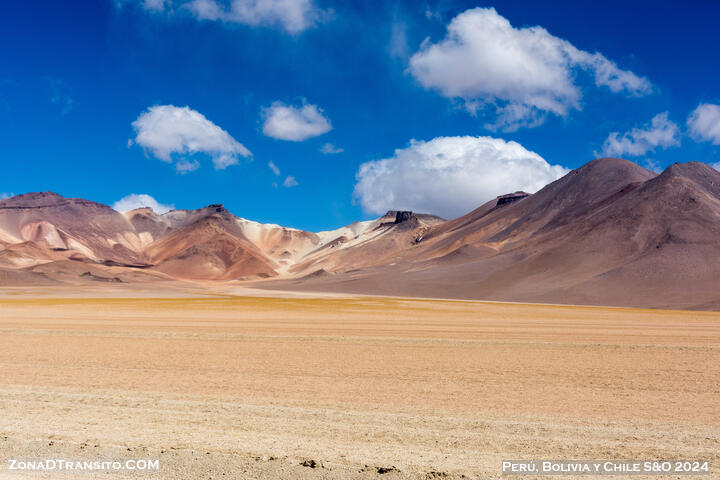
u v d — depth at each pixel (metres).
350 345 32.59
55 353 27.45
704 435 12.76
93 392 17.31
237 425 12.79
